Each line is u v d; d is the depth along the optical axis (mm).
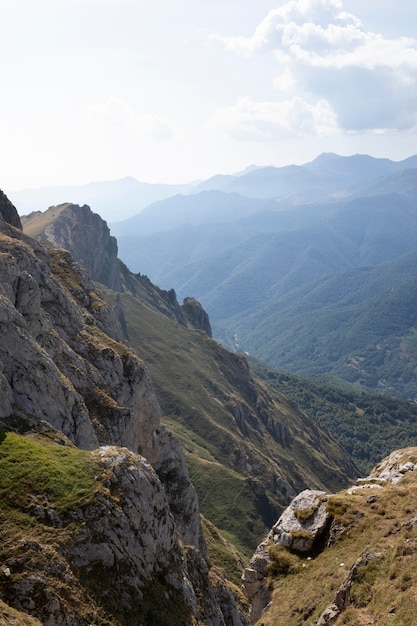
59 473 41438
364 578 32875
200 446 198625
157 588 39938
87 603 33406
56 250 104750
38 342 64188
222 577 78188
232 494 160750
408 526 39438
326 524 44781
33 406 51875
